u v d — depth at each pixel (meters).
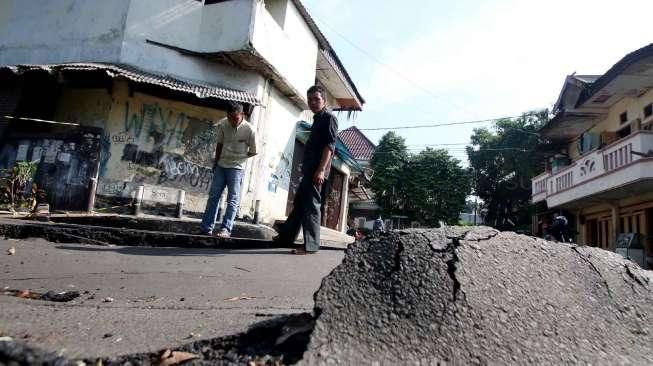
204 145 9.11
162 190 8.59
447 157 26.91
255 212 8.77
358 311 1.51
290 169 11.24
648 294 1.96
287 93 10.83
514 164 25.41
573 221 17.42
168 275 2.98
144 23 8.76
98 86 8.47
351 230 19.03
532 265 1.88
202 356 1.45
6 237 4.09
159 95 8.71
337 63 13.77
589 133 15.78
